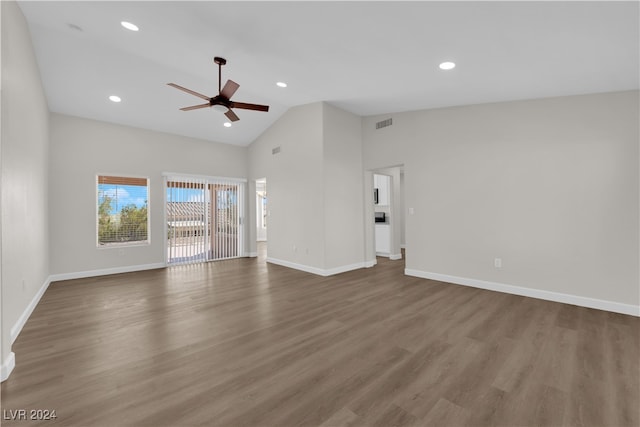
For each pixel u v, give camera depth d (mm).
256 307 3539
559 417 1633
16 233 2695
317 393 1864
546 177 3682
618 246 3234
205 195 6820
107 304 3682
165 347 2506
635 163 3143
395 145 5258
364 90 4242
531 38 2381
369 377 2037
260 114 5938
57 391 1891
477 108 4246
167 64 3951
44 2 2762
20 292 2877
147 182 5988
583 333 2709
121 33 3250
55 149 4969
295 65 3576
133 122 5641
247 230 7504
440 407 1722
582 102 3434
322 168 5168
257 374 2086
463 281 4434
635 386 1906
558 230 3602
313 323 3021
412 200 5008
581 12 1975
